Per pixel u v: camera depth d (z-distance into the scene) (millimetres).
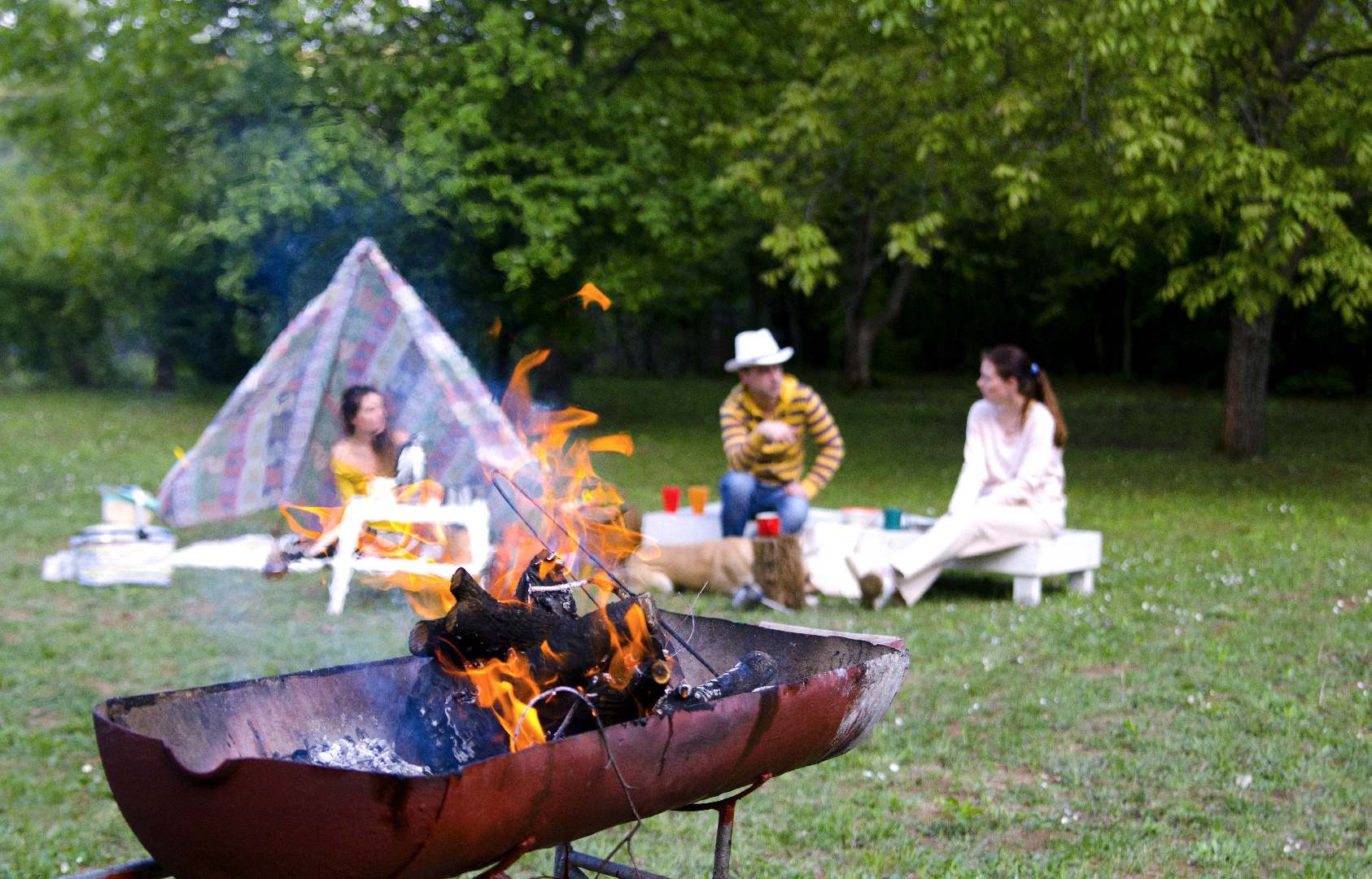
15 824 3961
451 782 1988
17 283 24297
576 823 2295
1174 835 3824
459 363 6754
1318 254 11023
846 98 12484
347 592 7078
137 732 2250
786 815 4094
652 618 2662
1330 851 3676
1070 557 7121
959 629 6406
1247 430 13867
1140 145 9930
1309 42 13016
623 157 14836
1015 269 28375
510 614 2529
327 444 7344
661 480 11984
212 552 7996
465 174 13539
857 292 23703
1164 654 5809
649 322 30688
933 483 12047
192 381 24750
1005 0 10312
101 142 15227
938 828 3936
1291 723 4762
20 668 5586
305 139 13406
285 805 1985
